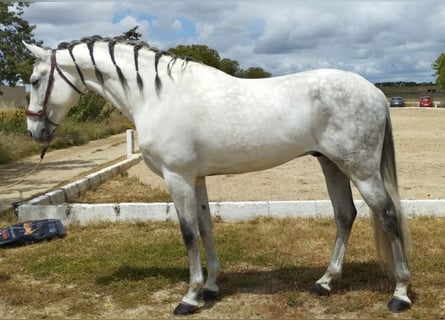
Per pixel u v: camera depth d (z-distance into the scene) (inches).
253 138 144.6
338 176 161.6
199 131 145.3
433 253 197.5
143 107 151.9
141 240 227.8
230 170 152.3
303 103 143.7
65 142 724.7
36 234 232.8
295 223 245.9
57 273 190.5
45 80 159.0
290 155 148.9
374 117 143.7
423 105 1840.6
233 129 144.3
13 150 573.3
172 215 259.1
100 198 320.2
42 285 179.9
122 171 433.1
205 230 162.1
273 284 174.6
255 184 355.3
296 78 147.9
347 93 142.7
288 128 143.9
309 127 144.7
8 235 228.2
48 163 534.9
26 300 165.8
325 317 147.9
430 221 241.4
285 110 143.7
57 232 238.5
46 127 162.1
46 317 154.3
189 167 148.3
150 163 154.4
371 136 143.6
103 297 168.6
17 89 1201.4
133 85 152.6
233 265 194.7
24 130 677.3
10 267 199.5
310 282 174.2
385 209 145.3
